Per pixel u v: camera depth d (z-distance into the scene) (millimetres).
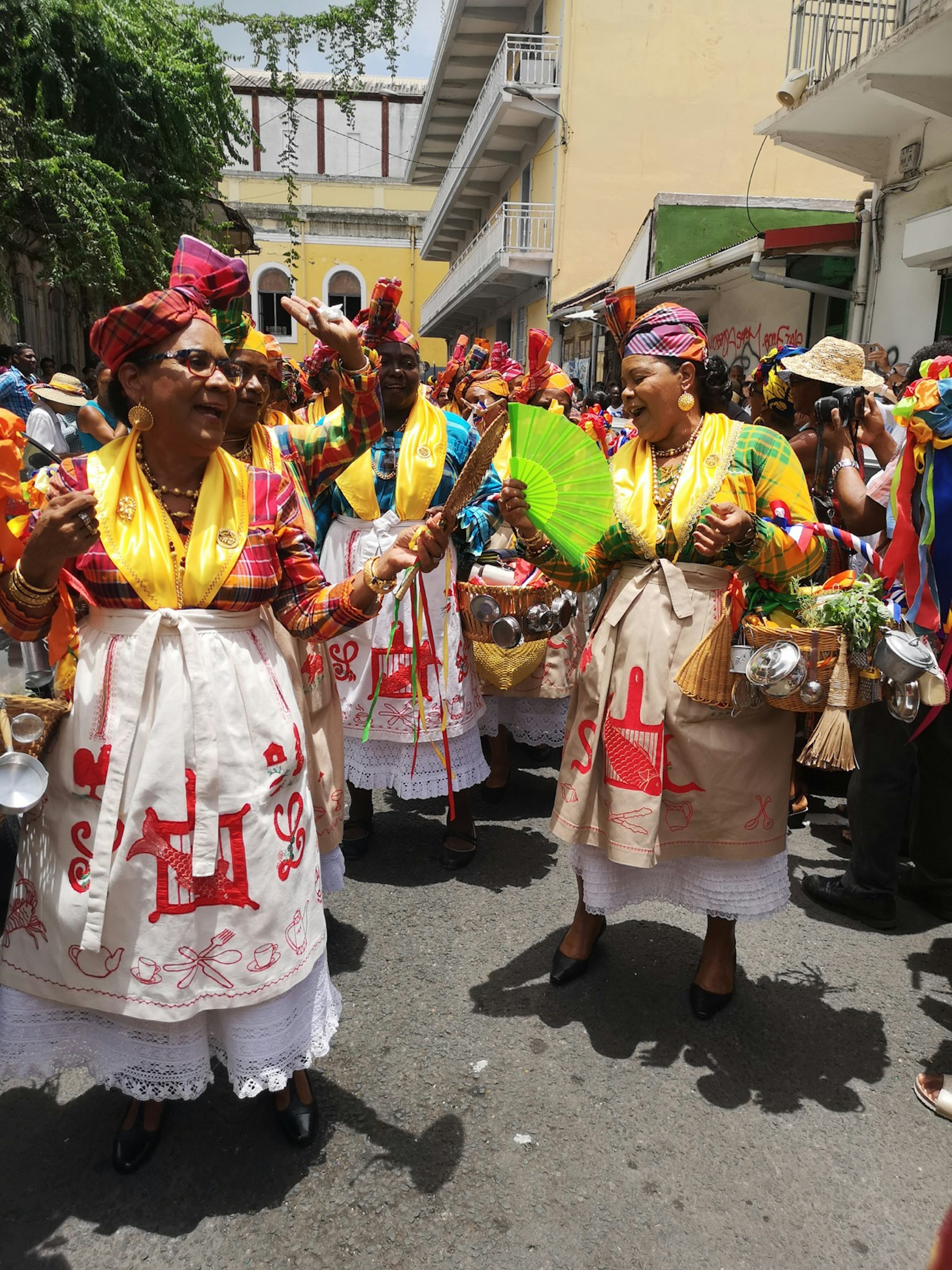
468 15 19562
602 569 2768
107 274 10633
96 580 1904
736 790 2582
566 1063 2617
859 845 3340
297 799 2092
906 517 2723
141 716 1902
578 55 16531
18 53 10117
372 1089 2504
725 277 11594
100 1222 2072
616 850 2605
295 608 2188
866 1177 2230
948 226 7164
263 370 2559
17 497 1893
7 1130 2350
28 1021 2053
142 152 11938
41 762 1951
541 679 4363
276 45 10945
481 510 3699
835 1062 2641
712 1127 2383
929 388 2604
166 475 1990
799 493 2535
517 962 3133
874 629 2369
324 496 3633
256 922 1988
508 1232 2059
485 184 23078
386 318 3369
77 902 1936
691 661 2471
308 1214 2100
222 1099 2467
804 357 3652
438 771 3668
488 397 5047
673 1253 2012
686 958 3174
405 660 3600
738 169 16984
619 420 7016
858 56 7340
